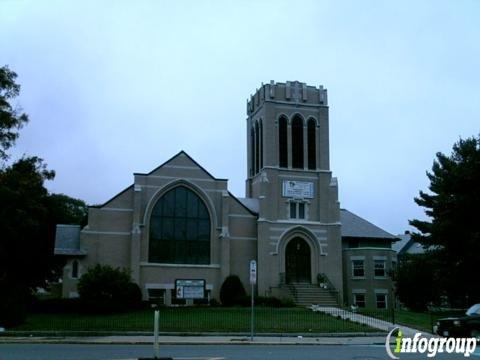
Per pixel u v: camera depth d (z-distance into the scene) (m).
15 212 44.38
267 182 58.25
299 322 37.59
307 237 58.78
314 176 60.44
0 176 42.44
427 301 56.22
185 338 29.61
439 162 53.75
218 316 40.88
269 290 55.97
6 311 33.97
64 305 46.09
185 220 55.81
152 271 53.91
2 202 42.91
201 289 53.09
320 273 57.84
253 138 65.12
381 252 61.50
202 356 21.36
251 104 65.44
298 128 61.38
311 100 62.16
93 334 30.42
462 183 46.19
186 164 56.44
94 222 53.88
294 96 61.62
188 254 55.28
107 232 53.97
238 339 29.25
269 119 60.22
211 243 55.88
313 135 61.69
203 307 50.00
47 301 46.06
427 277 54.72
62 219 61.72
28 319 38.84
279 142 60.44
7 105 41.12
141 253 53.91
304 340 29.50
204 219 56.31
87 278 44.84
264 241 56.94
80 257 52.94
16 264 52.25
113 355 21.36
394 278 58.00
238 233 57.69
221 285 54.22
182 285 52.69
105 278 44.72
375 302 59.97
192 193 56.44
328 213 59.59
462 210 45.59
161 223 55.19
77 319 39.31
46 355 20.98
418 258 56.34
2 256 48.41
